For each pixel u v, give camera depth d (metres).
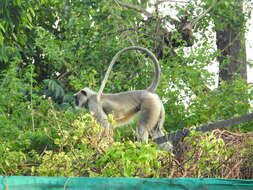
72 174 6.25
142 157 5.20
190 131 6.78
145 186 3.44
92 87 13.60
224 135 6.86
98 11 16.05
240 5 17.28
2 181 3.13
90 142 6.47
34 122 12.12
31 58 17.73
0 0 12.08
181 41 14.76
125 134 11.66
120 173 5.61
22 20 12.79
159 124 11.36
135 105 11.47
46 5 17.67
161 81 13.16
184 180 3.51
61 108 14.30
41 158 7.36
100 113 11.41
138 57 14.62
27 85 12.66
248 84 12.49
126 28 16.05
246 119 6.72
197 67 13.37
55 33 18.58
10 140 9.94
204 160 5.94
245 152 6.25
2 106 12.02
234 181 3.57
